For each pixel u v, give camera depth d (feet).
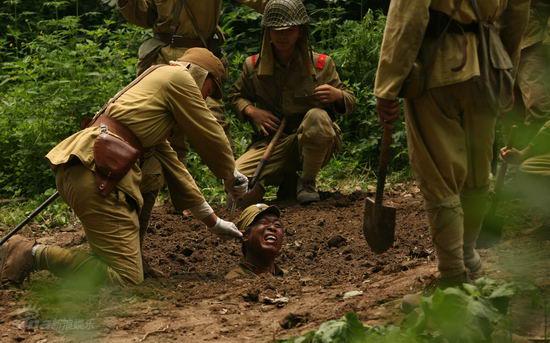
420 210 31.45
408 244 27.76
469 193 20.13
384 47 18.80
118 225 23.54
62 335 20.34
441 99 19.01
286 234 30.35
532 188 23.43
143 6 33.45
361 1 47.14
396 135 37.65
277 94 33.99
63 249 23.49
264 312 21.50
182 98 23.99
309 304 21.54
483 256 22.72
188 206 25.34
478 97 19.08
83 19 49.49
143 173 24.76
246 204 33.55
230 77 41.96
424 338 16.22
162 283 24.30
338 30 45.42
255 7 34.19
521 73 28.14
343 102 33.71
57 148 23.86
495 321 15.94
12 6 49.29
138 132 23.70
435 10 18.89
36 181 36.60
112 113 23.77
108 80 39.52
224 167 24.81
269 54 33.53
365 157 38.73
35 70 40.68
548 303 17.06
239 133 40.63
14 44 48.29
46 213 34.04
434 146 19.11
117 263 23.49
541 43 27.76
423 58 18.93
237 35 44.78
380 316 19.72
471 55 18.80
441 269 19.45
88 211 23.38
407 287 21.45
